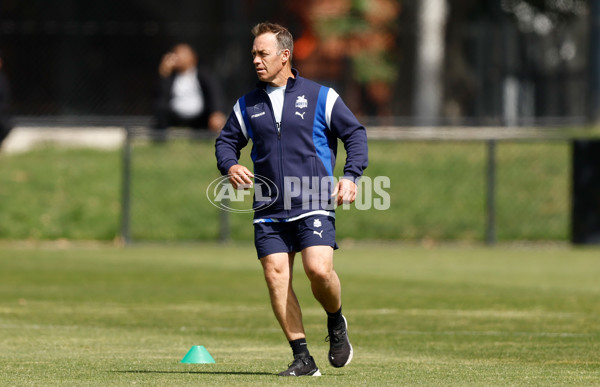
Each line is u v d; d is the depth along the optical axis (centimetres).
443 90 8569
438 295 4116
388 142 7269
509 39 8219
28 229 6488
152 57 8344
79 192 6781
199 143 7025
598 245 6266
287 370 2208
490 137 6831
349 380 2155
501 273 4959
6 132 7181
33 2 8400
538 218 6662
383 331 3134
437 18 8662
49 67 8256
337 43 8744
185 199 6650
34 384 2084
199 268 5144
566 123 7700
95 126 7712
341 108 2169
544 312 3603
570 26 8138
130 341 2891
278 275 2173
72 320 3366
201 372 2273
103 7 8562
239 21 8394
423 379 2186
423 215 6644
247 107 2192
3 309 3634
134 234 6456
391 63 8769
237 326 3244
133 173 6856
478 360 2553
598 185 6262
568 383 2144
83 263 5344
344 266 5266
